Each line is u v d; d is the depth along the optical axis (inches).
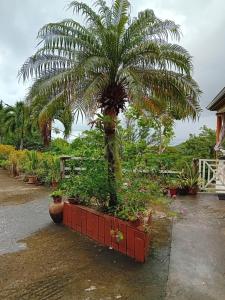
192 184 362.9
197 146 685.9
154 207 228.4
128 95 224.7
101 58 217.6
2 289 146.6
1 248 198.5
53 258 181.6
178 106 243.0
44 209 306.5
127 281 152.5
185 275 157.1
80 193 229.9
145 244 174.7
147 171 256.8
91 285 149.3
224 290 142.6
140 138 295.4
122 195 211.6
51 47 220.4
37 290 145.5
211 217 262.8
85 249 195.2
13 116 1059.3
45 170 480.7
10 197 374.6
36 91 235.8
